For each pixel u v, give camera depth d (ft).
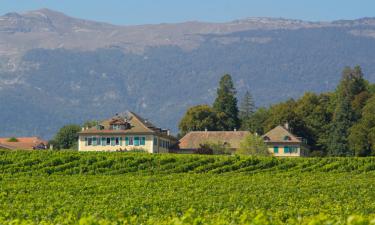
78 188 452.35
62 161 566.36
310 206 368.89
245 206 370.53
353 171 560.20
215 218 297.33
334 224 213.66
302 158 581.94
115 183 479.00
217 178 513.86
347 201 392.06
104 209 350.64
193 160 575.79
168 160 574.97
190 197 411.13
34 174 542.98
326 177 525.75
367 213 344.49
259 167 571.69
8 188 449.06
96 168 559.79
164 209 357.00
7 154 575.79
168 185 470.39
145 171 560.61
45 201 396.57
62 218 295.48
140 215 327.47
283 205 376.89
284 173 549.54
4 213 329.93
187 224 226.38
